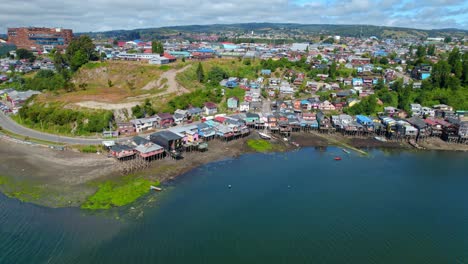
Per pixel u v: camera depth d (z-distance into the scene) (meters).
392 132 107.62
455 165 88.38
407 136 106.44
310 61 196.25
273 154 92.56
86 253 48.75
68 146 88.75
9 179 70.62
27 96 128.00
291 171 81.19
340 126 110.56
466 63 149.50
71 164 78.62
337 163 87.50
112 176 73.12
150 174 75.44
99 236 52.75
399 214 62.41
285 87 151.62
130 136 97.94
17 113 115.62
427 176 80.75
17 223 55.50
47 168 76.19
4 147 88.00
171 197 66.06
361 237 54.72
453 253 51.50
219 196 67.25
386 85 152.38
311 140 104.31
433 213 63.16
